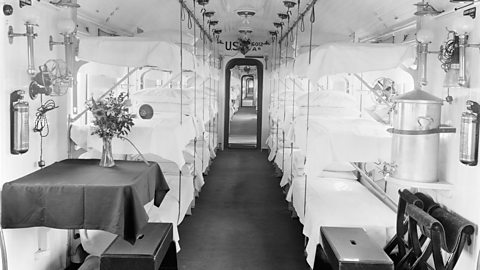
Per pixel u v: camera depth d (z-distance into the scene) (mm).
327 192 4820
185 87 7430
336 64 3791
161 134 4289
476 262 2836
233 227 5430
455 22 2861
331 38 6398
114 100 3834
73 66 4004
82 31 4508
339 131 4133
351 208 4230
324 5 5379
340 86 6602
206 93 8438
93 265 3822
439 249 2859
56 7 3775
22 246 3371
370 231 3809
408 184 3184
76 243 4277
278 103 8492
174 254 3875
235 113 22234
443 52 3094
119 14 5141
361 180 5590
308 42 6418
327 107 5684
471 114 2812
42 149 3654
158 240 3486
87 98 4895
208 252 4582
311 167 4113
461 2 2922
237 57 11633
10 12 3047
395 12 4266
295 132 5285
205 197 6926
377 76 4887
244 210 6207
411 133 3156
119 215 3062
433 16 3475
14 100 3141
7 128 3115
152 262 3172
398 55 3754
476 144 2826
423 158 3168
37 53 3514
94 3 4406
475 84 2869
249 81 27688
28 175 3363
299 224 5574
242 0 6062
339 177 5562
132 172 3547
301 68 4848
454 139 3166
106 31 5336
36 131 3545
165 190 4059
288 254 4566
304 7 5895
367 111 5473
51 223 3098
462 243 2859
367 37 5723
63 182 3148
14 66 3158
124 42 4020
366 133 4125
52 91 3498
